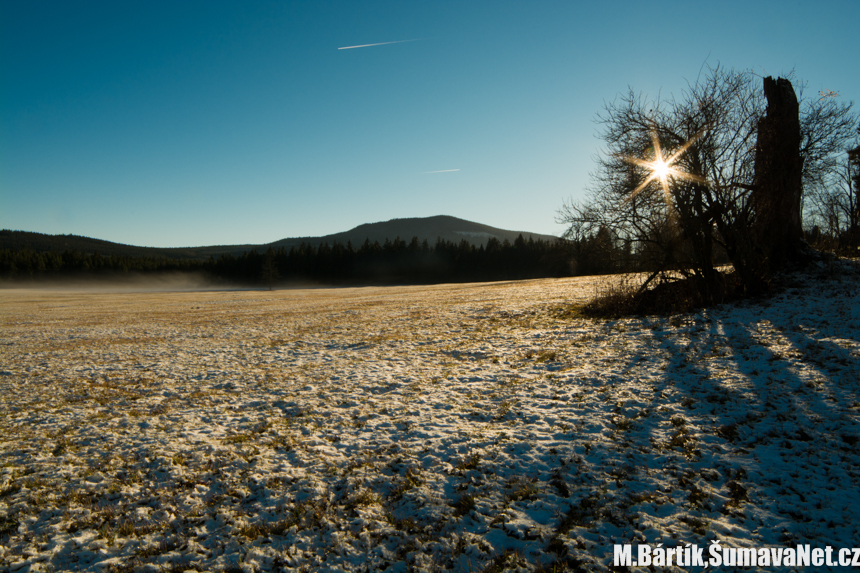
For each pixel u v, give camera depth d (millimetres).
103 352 19750
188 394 12641
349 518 5980
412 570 4941
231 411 10953
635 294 19000
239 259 134375
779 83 16297
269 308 40125
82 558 5348
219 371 15398
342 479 7066
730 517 5324
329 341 20484
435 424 9250
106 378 14758
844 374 8742
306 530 5754
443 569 4926
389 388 12297
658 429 7832
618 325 16609
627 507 5742
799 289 16031
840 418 7188
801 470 6059
